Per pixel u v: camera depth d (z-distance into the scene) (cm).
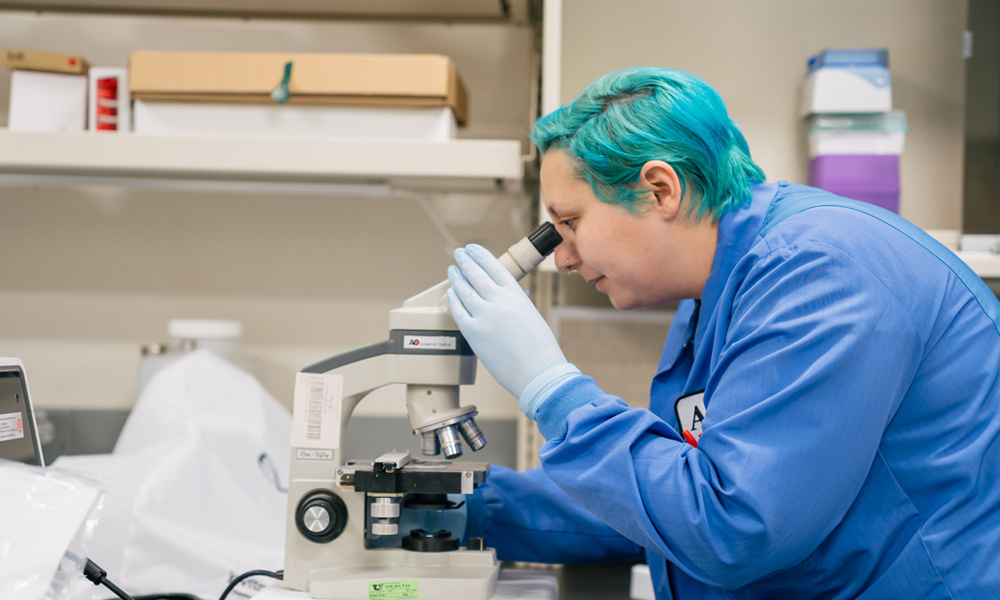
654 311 157
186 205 169
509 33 167
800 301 70
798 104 157
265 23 168
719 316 83
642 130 80
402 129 130
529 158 130
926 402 72
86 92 137
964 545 71
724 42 158
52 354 168
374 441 168
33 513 62
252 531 116
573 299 162
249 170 127
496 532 107
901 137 140
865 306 69
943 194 155
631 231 84
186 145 127
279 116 131
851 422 67
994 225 135
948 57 155
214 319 169
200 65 128
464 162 126
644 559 119
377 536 86
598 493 73
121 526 107
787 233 77
